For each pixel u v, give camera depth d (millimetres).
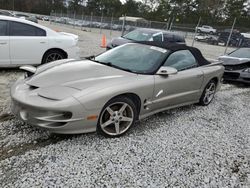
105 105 3256
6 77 6039
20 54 6324
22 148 3104
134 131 3822
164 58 4121
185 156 3275
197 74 4668
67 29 30906
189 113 4863
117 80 3453
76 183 2576
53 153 3045
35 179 2580
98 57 4469
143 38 10180
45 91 3098
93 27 37156
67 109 2943
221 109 5348
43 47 6680
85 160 2963
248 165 3242
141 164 2998
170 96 4199
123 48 4562
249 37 26906
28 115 3059
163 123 4246
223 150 3555
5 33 6105
